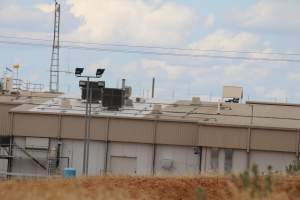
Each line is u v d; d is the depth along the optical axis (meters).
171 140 104.56
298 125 104.06
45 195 36.72
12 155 106.12
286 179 43.09
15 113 107.19
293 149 100.75
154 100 121.44
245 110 114.12
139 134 104.94
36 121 106.69
